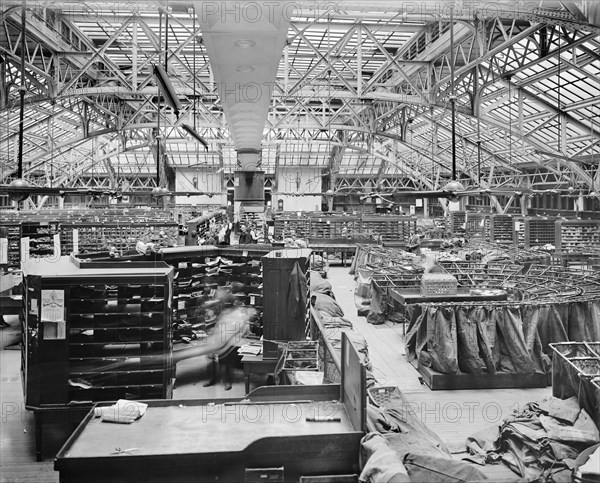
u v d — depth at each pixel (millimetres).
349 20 20016
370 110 31328
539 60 17094
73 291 6750
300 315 8953
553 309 8602
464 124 29297
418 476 4391
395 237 28656
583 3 11914
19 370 9391
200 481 4219
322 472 4324
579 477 4801
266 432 4543
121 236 20781
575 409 5949
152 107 31297
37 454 6301
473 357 8367
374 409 5898
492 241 25891
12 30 17594
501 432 5848
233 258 11102
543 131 24984
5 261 14695
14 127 23656
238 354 9430
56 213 24891
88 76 25484
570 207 31047
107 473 4133
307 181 46438
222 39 6211
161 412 5004
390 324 12828
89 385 6703
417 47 22562
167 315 7066
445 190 10742
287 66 20406
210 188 46281
